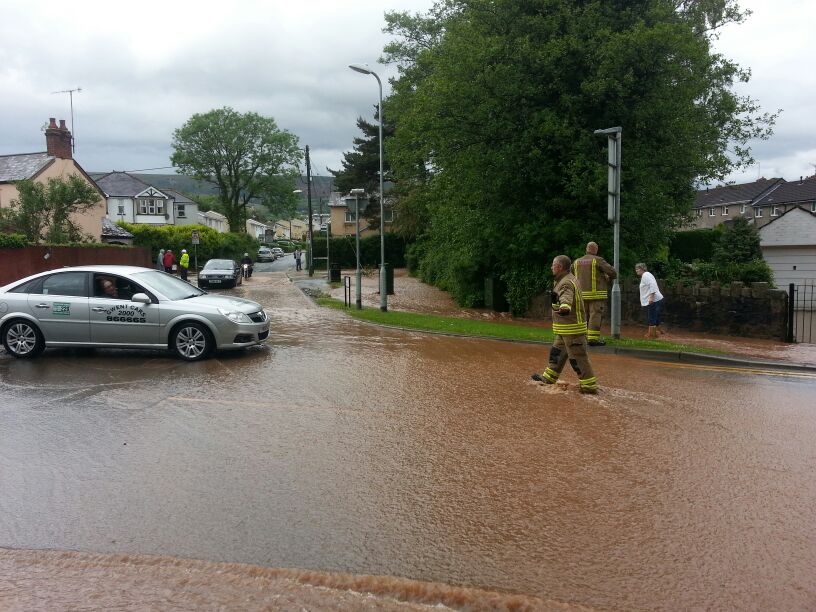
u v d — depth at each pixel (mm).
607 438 6184
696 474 5238
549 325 18594
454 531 4125
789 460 5637
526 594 3381
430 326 15148
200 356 9969
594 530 4164
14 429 6266
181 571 3594
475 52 17812
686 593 3408
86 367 9445
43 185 27062
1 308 10094
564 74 17641
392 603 3303
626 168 17344
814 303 23766
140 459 5414
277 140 70062
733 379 9586
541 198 19547
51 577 3541
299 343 12148
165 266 31344
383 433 6227
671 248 35406
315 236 64562
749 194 61938
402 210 41469
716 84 21797
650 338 14500
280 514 4348
